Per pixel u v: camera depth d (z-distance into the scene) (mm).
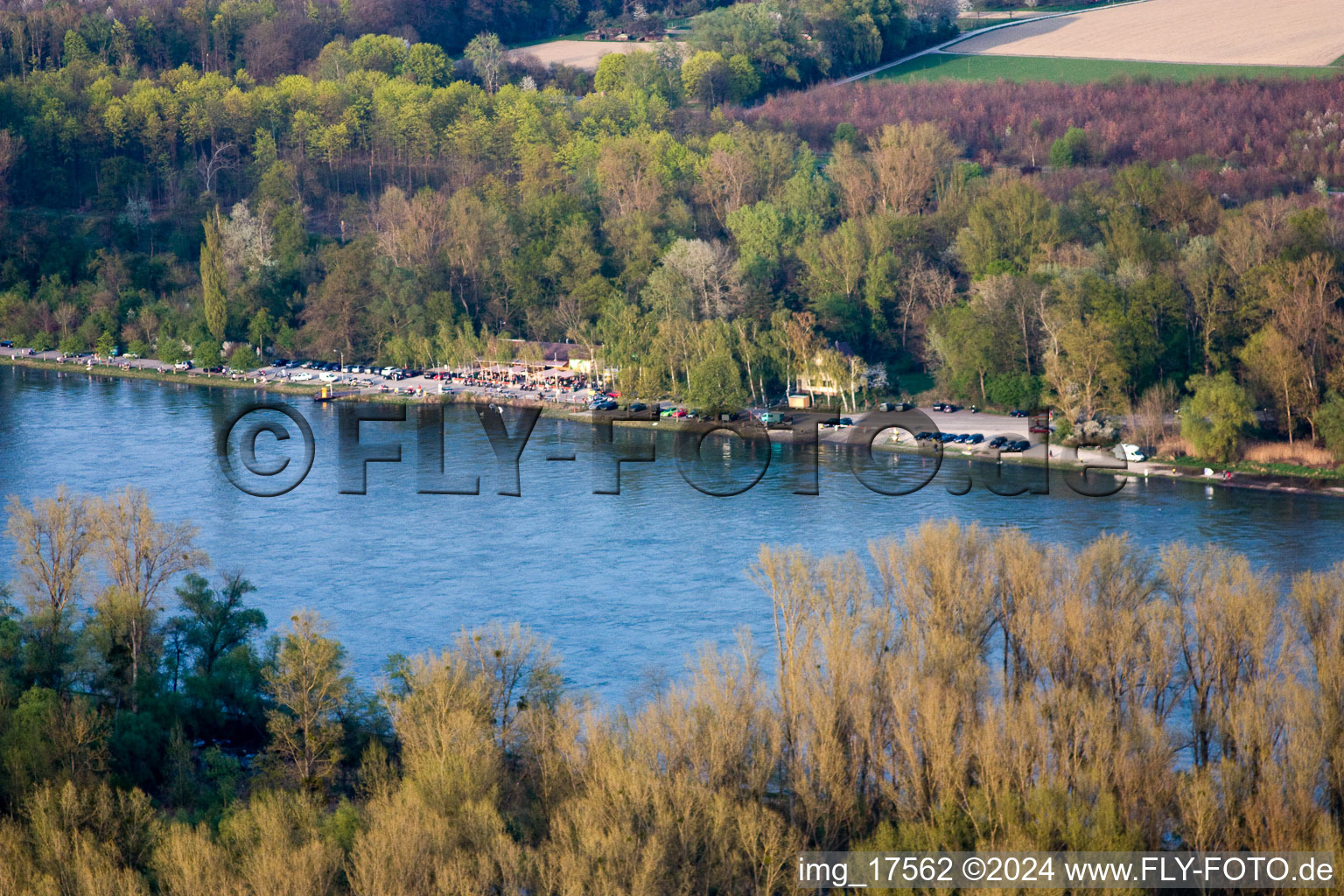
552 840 85625
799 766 93312
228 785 98125
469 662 105250
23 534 124750
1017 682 105688
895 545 114625
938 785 90938
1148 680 101312
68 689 110812
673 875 82812
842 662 97812
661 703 101188
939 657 100688
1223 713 96938
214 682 111500
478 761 91188
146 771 102000
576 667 123938
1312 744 88875
